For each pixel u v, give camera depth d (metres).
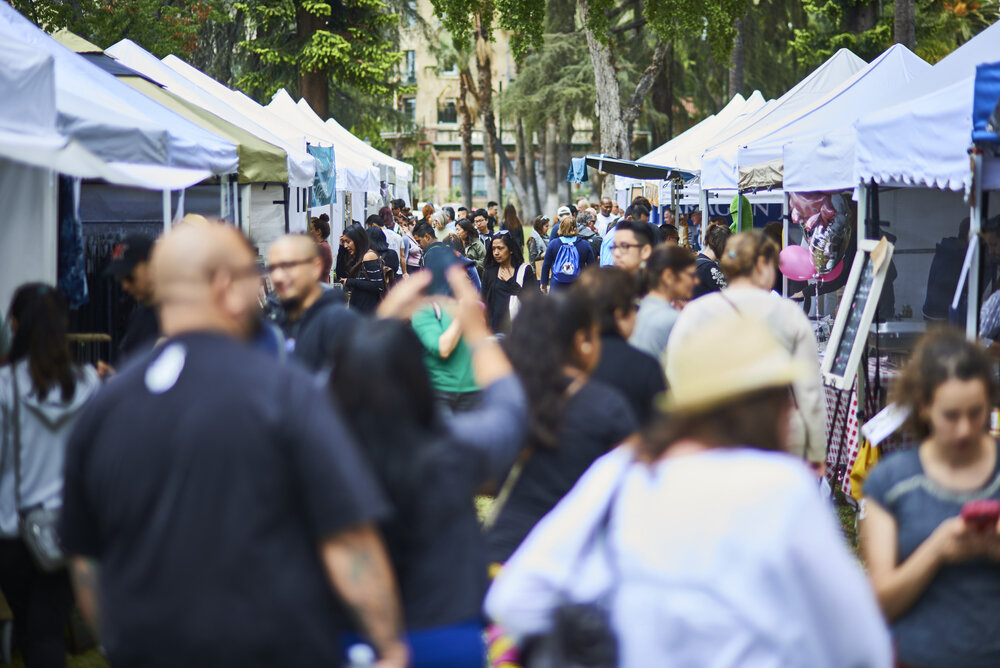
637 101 35.06
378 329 3.01
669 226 14.66
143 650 2.50
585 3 32.62
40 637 4.63
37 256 5.91
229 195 12.12
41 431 4.66
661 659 2.18
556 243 14.59
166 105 11.35
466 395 6.97
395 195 30.61
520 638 2.45
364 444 2.91
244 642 2.46
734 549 2.15
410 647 2.84
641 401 4.59
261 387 2.54
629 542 2.27
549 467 3.85
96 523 2.68
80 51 11.71
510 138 87.62
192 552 2.46
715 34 31.25
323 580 2.57
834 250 10.66
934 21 44.81
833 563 2.16
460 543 2.94
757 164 12.66
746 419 2.28
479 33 54.06
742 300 5.54
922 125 6.95
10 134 5.34
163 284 2.68
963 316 9.09
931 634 3.08
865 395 8.16
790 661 2.11
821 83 17.03
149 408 2.55
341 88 50.22
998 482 3.16
